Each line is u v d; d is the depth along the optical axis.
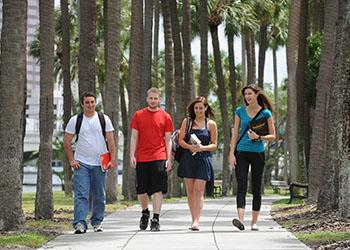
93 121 22.64
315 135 37.59
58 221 27.06
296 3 53.91
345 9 23.44
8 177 21.53
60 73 91.31
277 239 20.03
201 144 22.70
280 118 147.12
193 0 78.81
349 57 23.09
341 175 23.73
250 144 22.28
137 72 50.09
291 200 46.09
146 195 23.20
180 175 23.03
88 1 36.03
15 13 21.73
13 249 18.45
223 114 78.50
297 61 56.00
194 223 22.89
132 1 49.75
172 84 62.31
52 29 28.88
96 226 22.91
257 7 79.88
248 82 86.12
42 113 28.17
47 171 27.97
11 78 21.59
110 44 42.09
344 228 22.06
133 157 22.91
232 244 18.94
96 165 22.62
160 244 19.09
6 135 21.53
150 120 22.78
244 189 22.52
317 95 37.34
